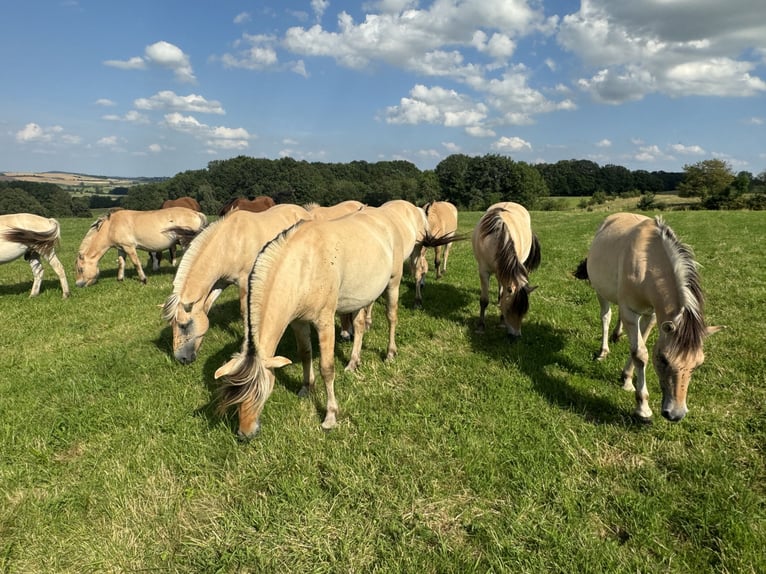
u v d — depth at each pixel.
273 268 3.49
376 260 4.49
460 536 2.79
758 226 15.91
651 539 2.61
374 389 4.61
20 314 7.59
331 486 3.21
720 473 3.09
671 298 3.27
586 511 2.87
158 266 11.55
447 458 3.46
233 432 3.83
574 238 15.17
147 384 4.88
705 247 11.45
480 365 5.00
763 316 5.87
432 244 7.21
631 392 4.27
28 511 3.11
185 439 3.79
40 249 8.26
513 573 2.47
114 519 3.02
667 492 2.96
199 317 5.06
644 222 3.97
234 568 2.64
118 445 3.81
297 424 3.99
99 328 6.96
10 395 4.74
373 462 3.44
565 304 7.12
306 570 2.60
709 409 3.89
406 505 3.01
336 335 6.38
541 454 3.42
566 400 4.20
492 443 3.58
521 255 6.21
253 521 2.93
